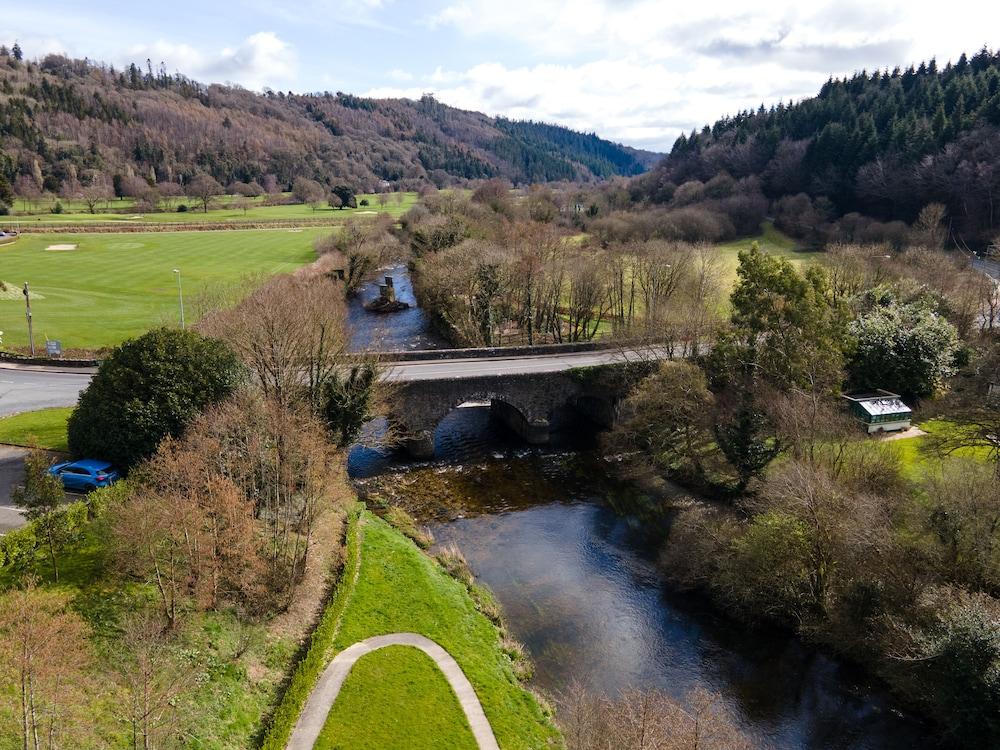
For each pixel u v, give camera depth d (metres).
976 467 39.97
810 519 37.53
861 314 68.94
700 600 40.56
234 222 173.88
